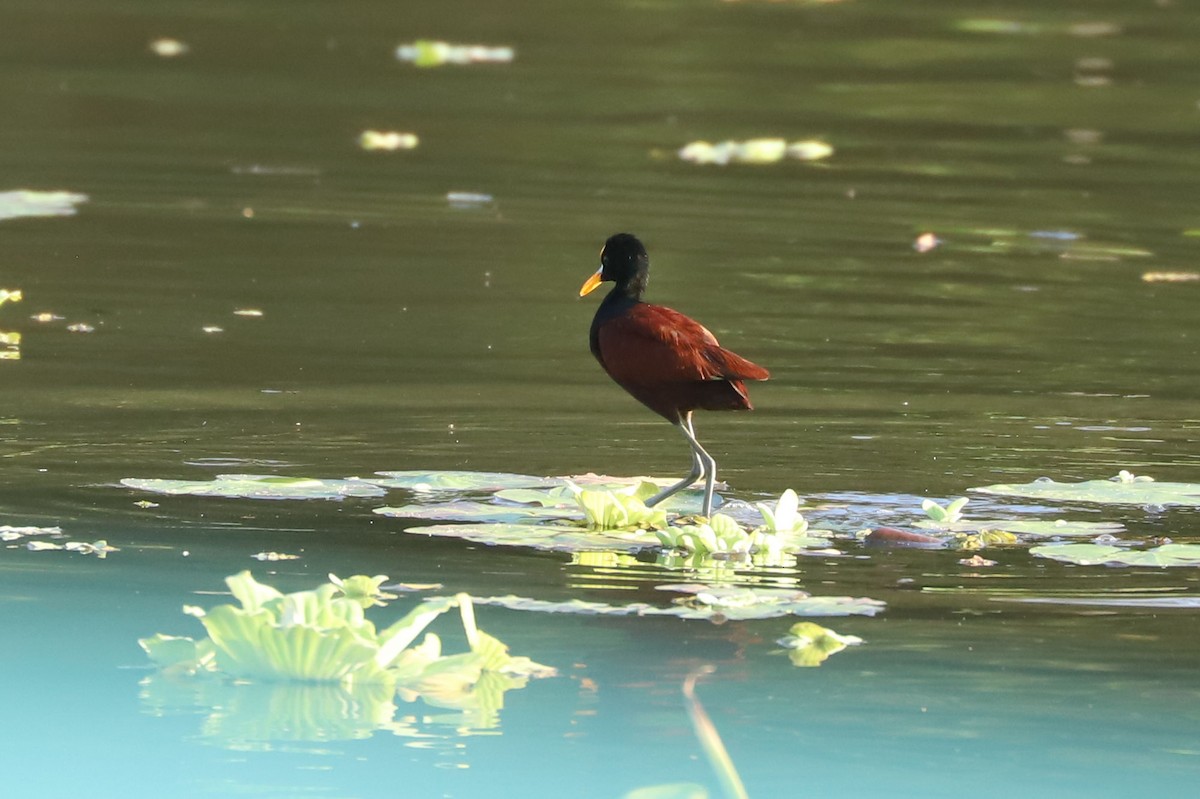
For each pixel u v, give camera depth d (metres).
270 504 9.88
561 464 10.95
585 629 7.90
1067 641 7.85
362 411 12.09
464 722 6.84
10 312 14.76
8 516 9.49
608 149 23.14
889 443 11.63
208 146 22.61
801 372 13.61
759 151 23.02
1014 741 6.66
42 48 28.70
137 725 6.70
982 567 8.97
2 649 7.49
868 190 21.27
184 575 8.52
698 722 6.83
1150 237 19.22
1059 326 15.41
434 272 16.81
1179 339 15.04
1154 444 11.72
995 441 11.73
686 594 8.43
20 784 6.11
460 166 21.86
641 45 30.84
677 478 10.69
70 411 11.84
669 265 17.22
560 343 14.38
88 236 17.77
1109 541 9.44
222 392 12.50
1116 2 35.97
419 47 29.80
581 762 6.43
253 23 31.80
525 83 27.45
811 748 6.61
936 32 32.53
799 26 32.72
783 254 17.89
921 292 16.55
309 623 7.37
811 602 8.30
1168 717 6.97
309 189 20.39
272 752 6.48
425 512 9.77
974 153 23.64
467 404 12.38
